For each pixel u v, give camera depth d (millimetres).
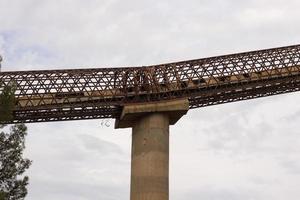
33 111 57875
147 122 57969
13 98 37719
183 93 59344
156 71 59688
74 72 58531
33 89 57219
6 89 37750
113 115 60562
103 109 59500
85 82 58156
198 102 61625
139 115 58375
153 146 56969
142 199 55688
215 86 60000
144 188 55906
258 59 61969
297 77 62500
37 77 57844
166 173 56812
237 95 62375
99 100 57969
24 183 36438
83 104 57625
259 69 61562
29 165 36969
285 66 62188
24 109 56562
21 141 36875
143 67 59656
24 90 57000
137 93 58375
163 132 57906
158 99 58781
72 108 57844
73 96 57688
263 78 61281
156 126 57781
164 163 56906
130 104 58156
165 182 56406
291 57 62750
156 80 59125
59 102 57312
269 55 62500
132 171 57844
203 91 59969
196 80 59969
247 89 61781
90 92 57938
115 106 59000
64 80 58031
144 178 56156
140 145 57656
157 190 55719
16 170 36219
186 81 59625
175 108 58281
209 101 61969
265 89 62750
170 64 60281
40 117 58562
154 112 58219
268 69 61719
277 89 63469
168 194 56469
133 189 56844
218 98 61875
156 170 56281
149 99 58656
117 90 58469
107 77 58781
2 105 36781
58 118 59312
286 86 63375
